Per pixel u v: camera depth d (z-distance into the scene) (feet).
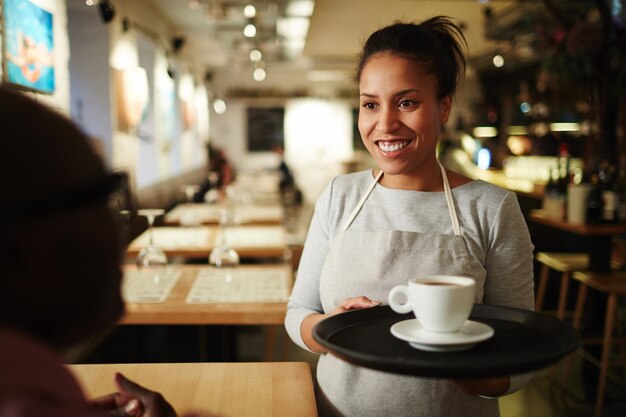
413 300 3.39
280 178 44.70
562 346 3.18
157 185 26.53
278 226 16.83
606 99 14.06
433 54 4.29
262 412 4.38
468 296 3.31
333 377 4.57
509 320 3.73
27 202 1.72
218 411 4.40
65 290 1.84
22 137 1.74
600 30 14.02
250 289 9.22
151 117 30.01
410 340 3.24
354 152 61.11
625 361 12.81
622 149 15.23
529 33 23.75
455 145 44.04
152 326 12.93
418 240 4.40
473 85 53.42
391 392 4.29
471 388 3.95
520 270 4.44
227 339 11.69
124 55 22.12
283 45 39.93
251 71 57.72
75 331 1.95
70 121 1.90
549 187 15.11
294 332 4.75
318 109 60.64
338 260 4.58
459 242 4.38
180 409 4.42
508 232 4.44
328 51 40.68
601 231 12.81
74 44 21.38
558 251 17.76
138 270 10.34
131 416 3.65
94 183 1.87
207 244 13.52
